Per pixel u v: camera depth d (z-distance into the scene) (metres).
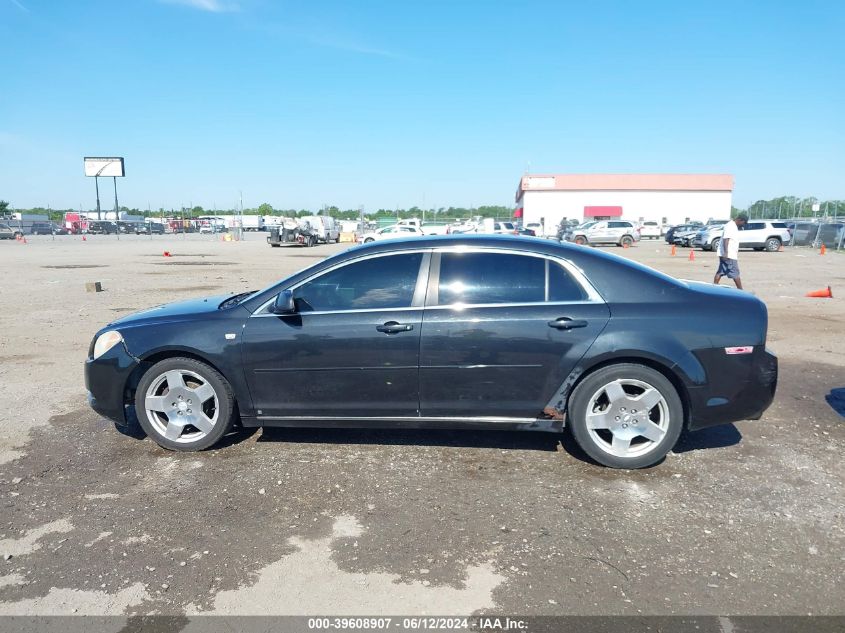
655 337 4.02
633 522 3.47
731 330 4.04
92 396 4.62
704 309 4.09
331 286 4.42
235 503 3.74
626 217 79.75
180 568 3.06
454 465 4.28
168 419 4.55
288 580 2.95
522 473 4.14
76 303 12.39
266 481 4.04
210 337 4.39
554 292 4.21
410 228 43.59
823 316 10.63
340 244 46.62
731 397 4.07
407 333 4.20
